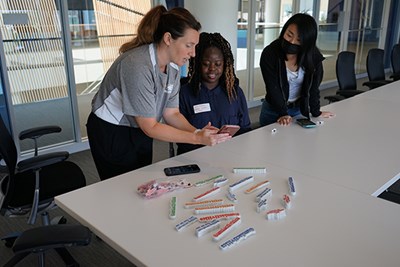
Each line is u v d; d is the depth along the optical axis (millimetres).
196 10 4281
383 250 1070
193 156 1807
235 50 4637
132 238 1141
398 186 2643
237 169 1610
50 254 2188
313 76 2479
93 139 1919
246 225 1202
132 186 1488
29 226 2498
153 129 1638
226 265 1012
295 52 2389
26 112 3557
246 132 2244
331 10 6480
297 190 1435
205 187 1474
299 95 2607
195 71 2121
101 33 3840
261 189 1446
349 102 2896
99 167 1987
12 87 3408
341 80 3686
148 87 1598
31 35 3396
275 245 1096
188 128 1876
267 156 1796
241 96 2303
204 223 1210
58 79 3678
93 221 1236
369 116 2482
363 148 1888
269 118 2742
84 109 3973
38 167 1788
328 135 2104
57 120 3787
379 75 4305
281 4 5621
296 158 1767
